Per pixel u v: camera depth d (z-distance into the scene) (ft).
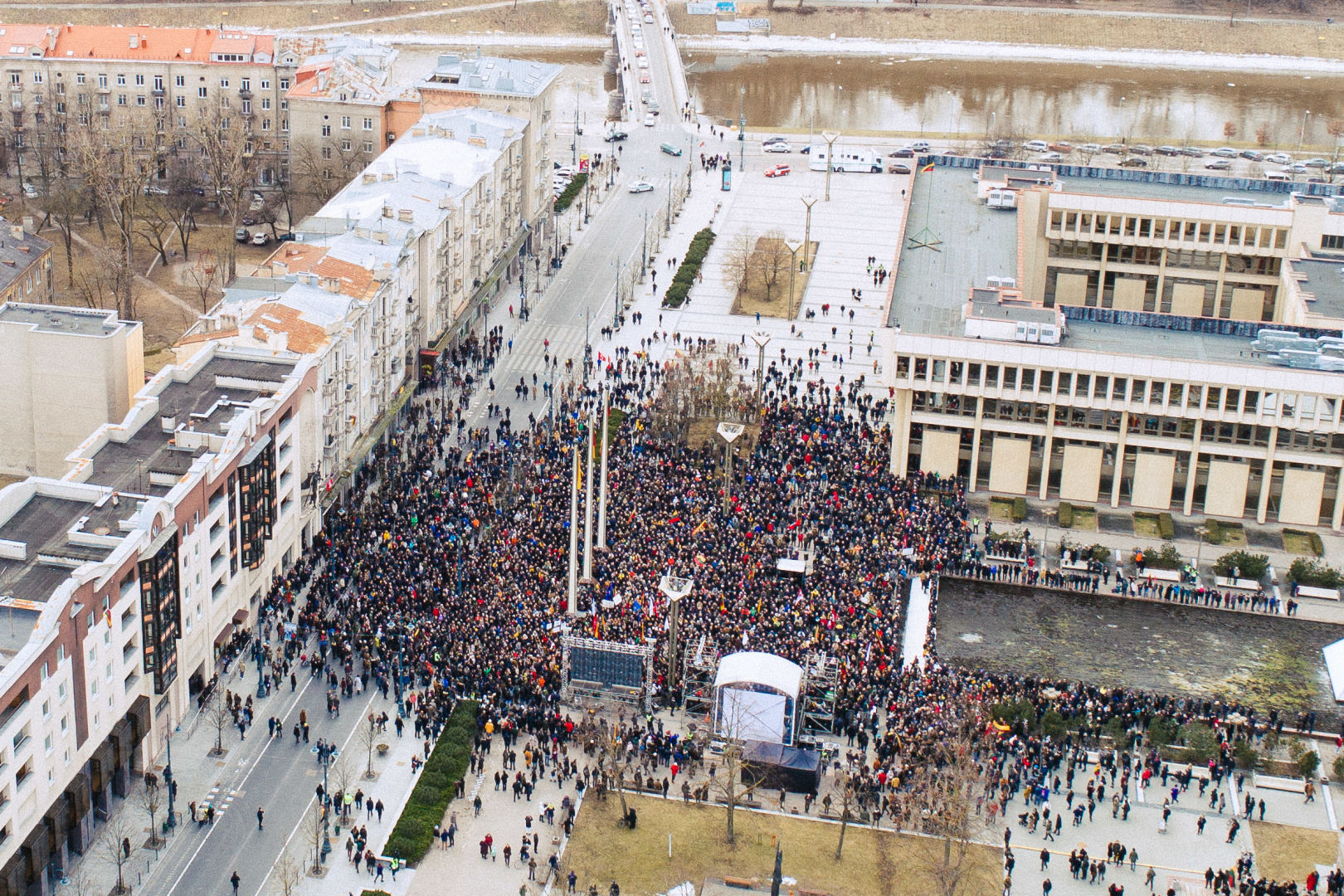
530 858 635.25
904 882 635.66
